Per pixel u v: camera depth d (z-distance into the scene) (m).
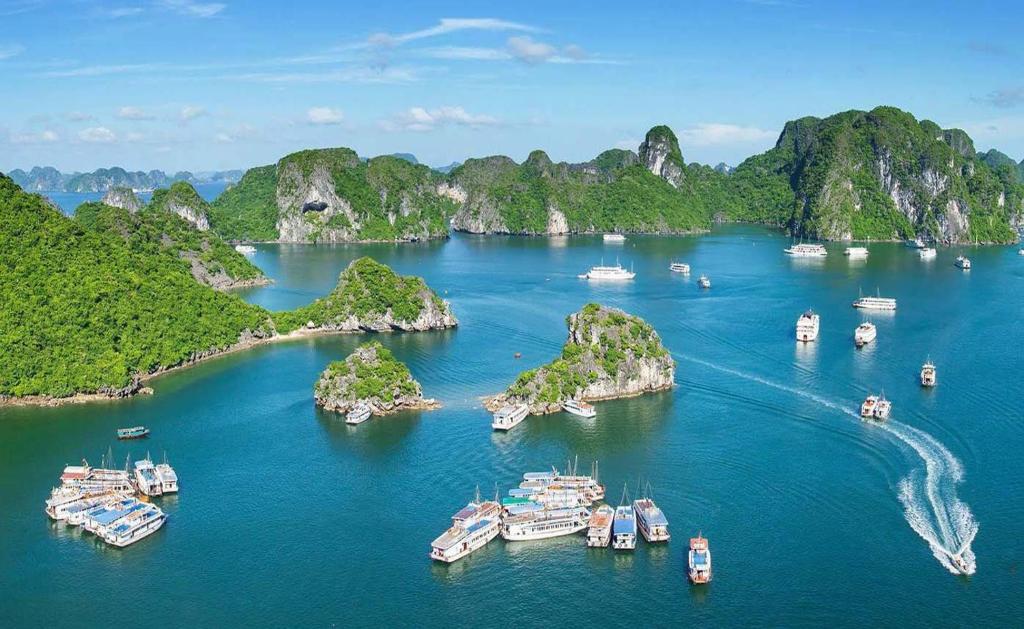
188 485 162.75
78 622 121.31
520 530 141.25
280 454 176.62
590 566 133.38
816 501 151.00
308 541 141.38
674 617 120.06
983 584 125.19
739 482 159.00
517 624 119.56
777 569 130.12
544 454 173.38
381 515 149.75
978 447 174.50
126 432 187.62
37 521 149.88
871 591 124.12
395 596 126.50
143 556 137.75
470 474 165.12
